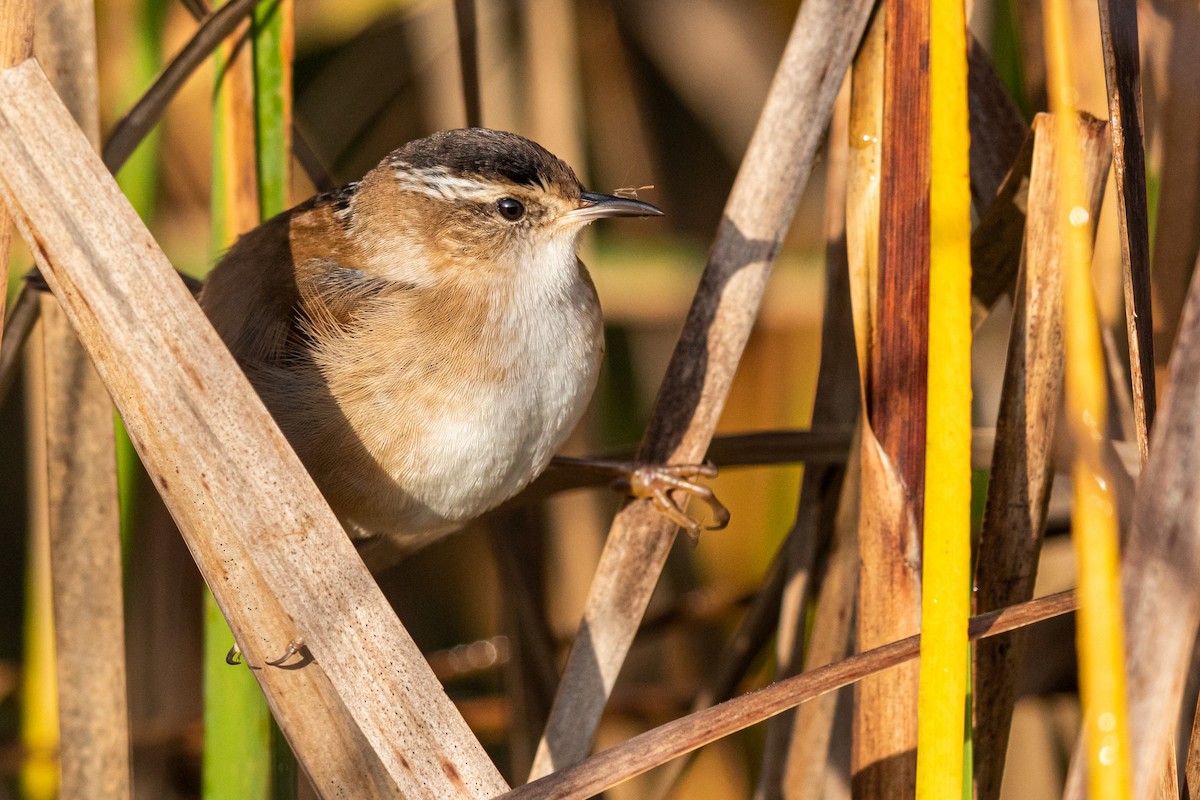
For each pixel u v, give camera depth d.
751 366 10.27
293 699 4.93
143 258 4.98
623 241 10.23
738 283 6.55
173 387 4.96
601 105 10.55
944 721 4.66
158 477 4.96
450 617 10.62
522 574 8.32
